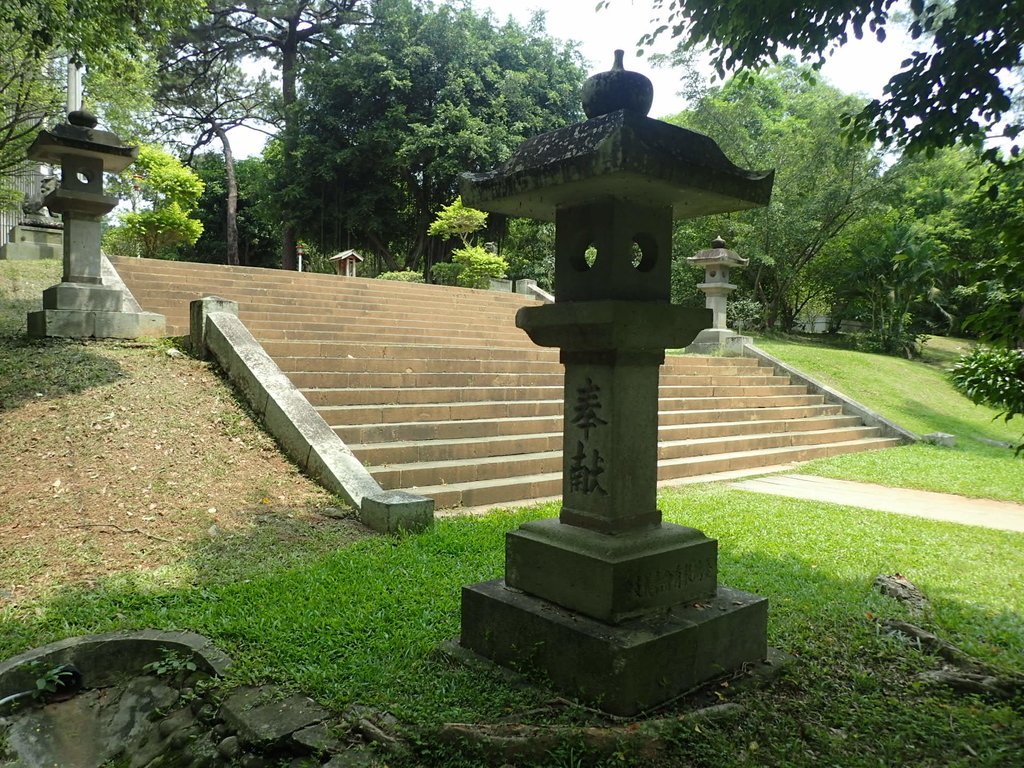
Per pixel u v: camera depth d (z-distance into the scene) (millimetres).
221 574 4801
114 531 5297
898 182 21172
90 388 7297
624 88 3303
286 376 7551
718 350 15883
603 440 3465
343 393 7965
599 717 3018
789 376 15430
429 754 2832
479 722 2990
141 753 3328
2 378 7352
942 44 3807
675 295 24312
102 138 8703
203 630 3938
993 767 2811
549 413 9469
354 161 25359
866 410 14422
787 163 22062
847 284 24453
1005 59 3684
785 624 4152
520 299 16344
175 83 27781
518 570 3688
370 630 3914
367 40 25266
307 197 26172
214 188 33250
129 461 6238
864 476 9977
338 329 10617
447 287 15266
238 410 7391
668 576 3445
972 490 9094
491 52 25984
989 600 4777
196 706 3404
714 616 3395
